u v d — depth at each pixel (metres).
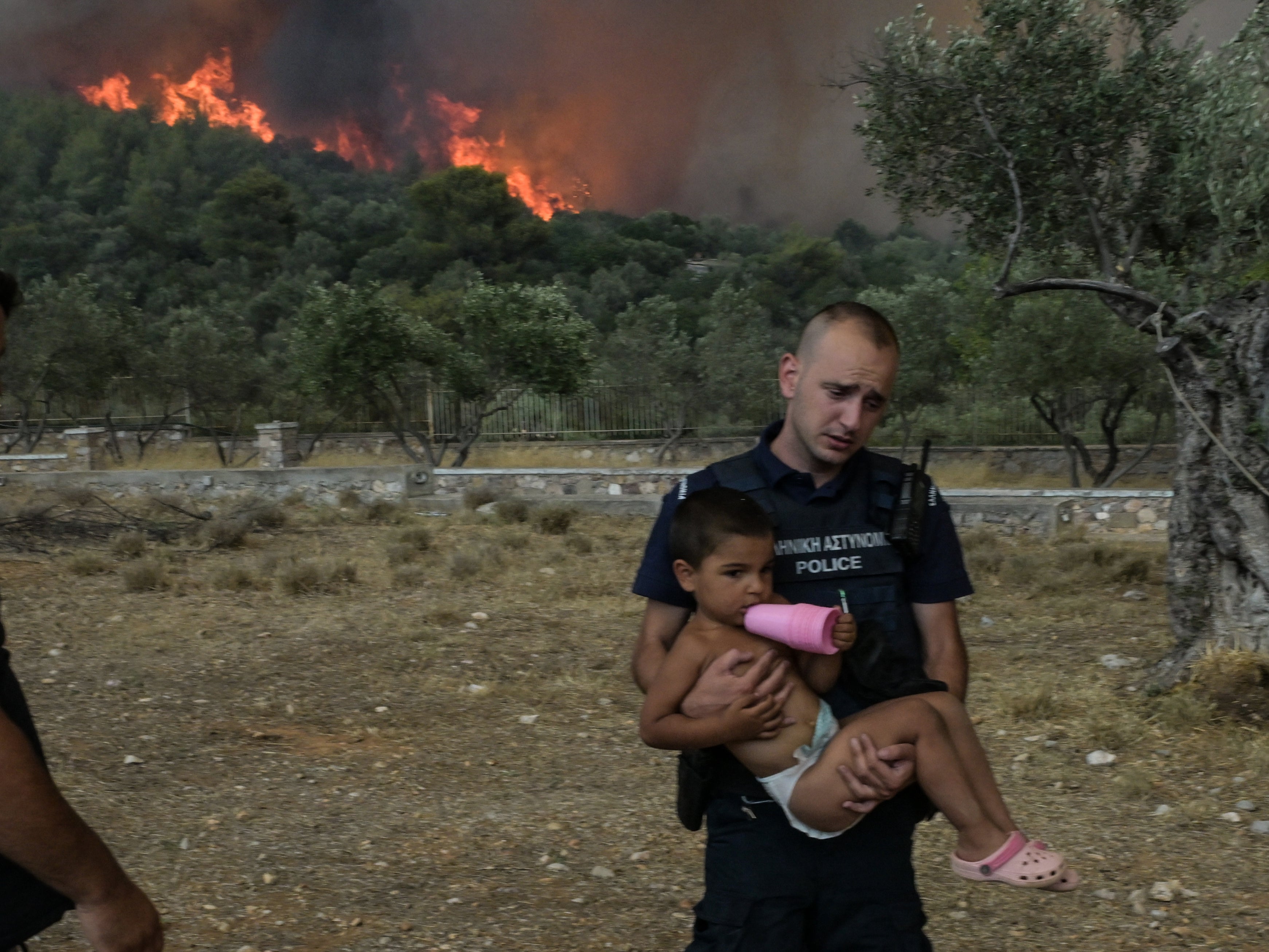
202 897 4.39
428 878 4.61
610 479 19.14
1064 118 8.47
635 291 105.69
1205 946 3.88
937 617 2.44
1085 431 23.86
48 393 31.53
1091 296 18.67
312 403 31.59
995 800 2.18
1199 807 5.26
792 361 2.42
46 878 1.43
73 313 30.38
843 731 2.16
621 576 12.49
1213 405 6.75
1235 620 6.87
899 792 2.31
